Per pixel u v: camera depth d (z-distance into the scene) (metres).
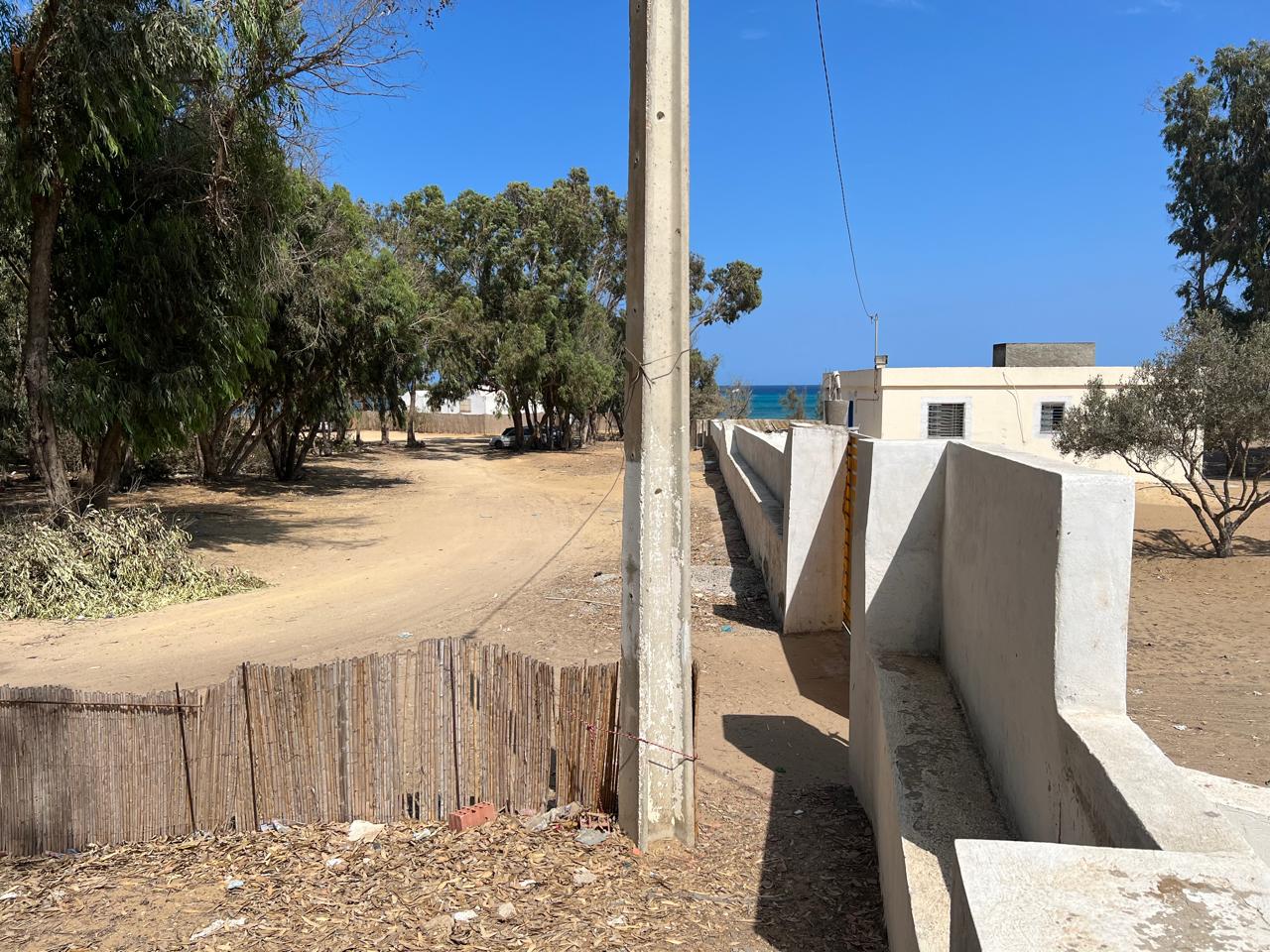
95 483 14.55
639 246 4.36
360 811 4.80
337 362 25.55
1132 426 13.30
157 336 13.58
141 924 3.92
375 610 10.70
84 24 10.73
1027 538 3.15
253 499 23.33
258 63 12.42
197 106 13.04
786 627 9.03
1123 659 2.73
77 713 4.80
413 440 48.56
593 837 4.53
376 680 4.73
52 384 12.10
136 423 13.28
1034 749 3.00
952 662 4.54
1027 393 24.34
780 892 4.03
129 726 4.80
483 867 4.24
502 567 13.73
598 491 26.34
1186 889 1.75
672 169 4.31
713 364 57.41
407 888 4.08
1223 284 32.12
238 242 13.88
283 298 22.00
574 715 4.76
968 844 1.94
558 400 44.91
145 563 11.70
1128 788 2.19
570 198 44.78
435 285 40.97
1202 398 12.91
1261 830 3.52
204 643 9.16
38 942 3.82
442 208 42.03
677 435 4.44
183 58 11.23
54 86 11.16
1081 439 13.91
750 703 7.06
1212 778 4.16
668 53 4.24
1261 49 29.22
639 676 4.44
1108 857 1.87
